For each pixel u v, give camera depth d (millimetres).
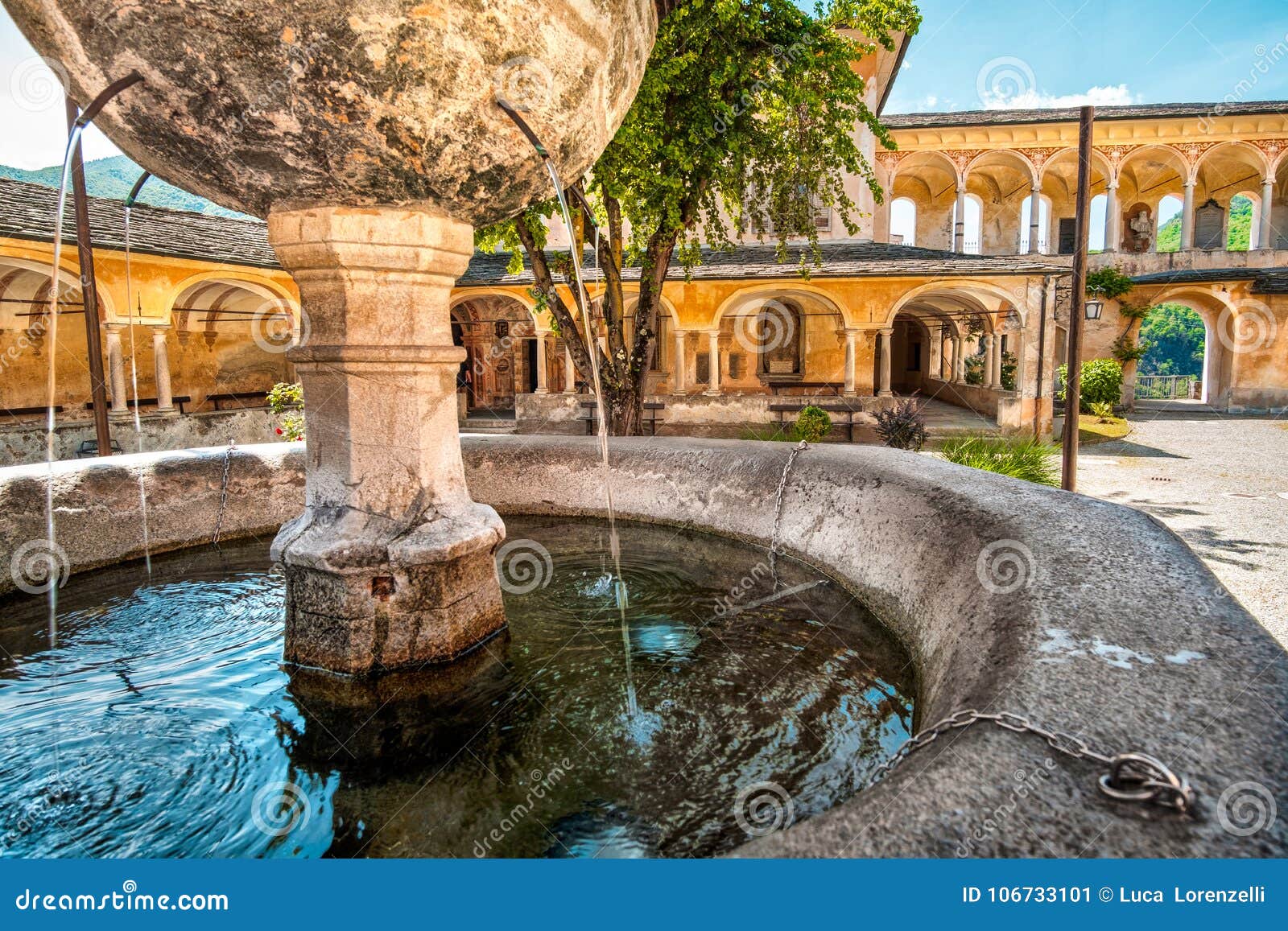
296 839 2537
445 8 2738
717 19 8414
